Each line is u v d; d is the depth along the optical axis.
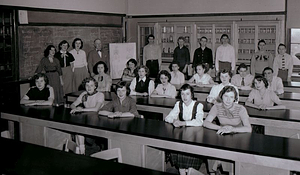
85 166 2.85
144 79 6.41
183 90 4.21
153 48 9.95
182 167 4.26
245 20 9.85
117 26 10.98
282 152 3.19
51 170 2.78
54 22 8.61
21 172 2.75
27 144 3.41
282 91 6.27
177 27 10.90
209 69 9.62
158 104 5.47
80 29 9.45
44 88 5.59
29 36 7.98
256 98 5.33
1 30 7.37
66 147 3.62
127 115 4.61
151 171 2.74
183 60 9.88
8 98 7.57
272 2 9.50
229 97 3.97
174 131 3.92
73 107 5.18
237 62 10.02
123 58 10.27
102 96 5.23
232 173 3.83
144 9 11.26
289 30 9.42
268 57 8.70
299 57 9.06
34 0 8.04
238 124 4.05
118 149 3.32
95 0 9.95
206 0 10.34
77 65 8.75
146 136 3.80
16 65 7.68
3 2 7.30
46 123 4.59
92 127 4.19
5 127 6.53
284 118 4.47
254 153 3.21
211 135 3.75
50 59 7.89
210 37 10.52
